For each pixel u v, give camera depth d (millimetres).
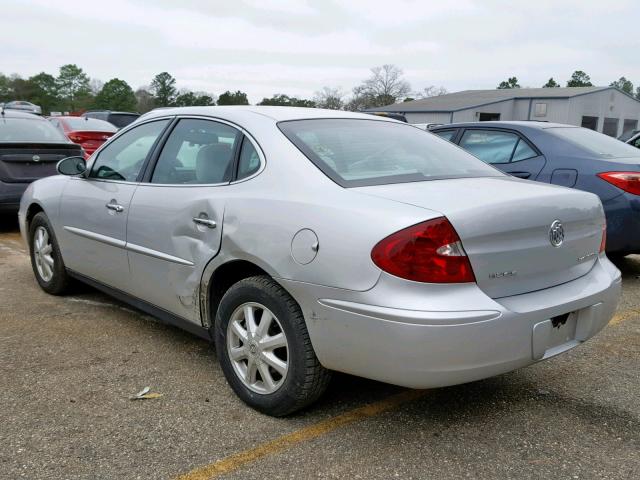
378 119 3740
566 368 3627
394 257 2396
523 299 2635
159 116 3936
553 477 2506
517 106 38594
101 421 2877
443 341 2359
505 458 2635
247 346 2984
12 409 2969
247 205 2955
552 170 5609
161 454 2615
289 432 2811
